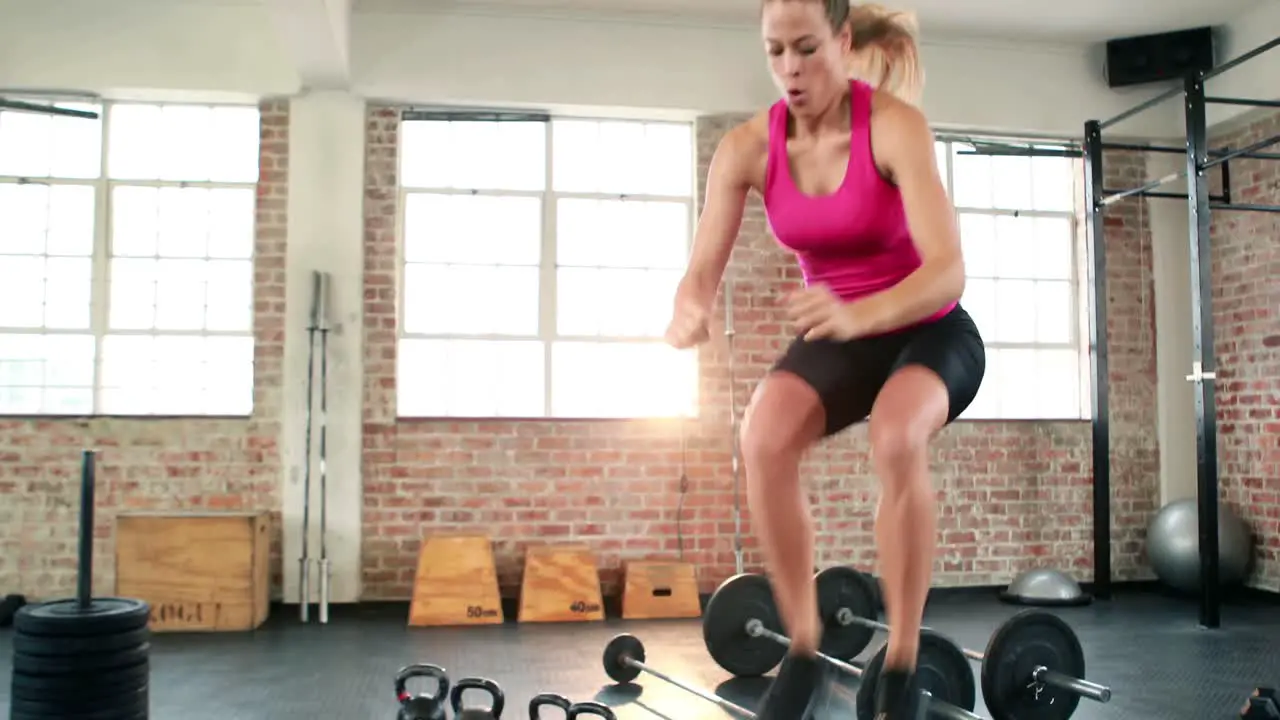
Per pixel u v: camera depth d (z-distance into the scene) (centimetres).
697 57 662
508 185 670
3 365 621
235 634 545
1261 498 664
